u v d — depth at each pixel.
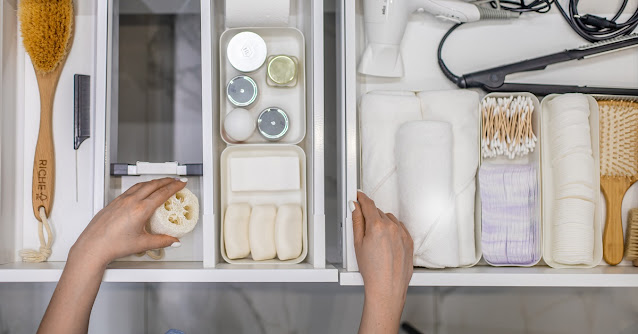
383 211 0.73
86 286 0.63
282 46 0.81
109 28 0.74
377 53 0.78
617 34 0.82
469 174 0.73
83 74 0.81
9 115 0.78
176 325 0.91
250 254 0.78
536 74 0.83
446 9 0.78
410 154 0.70
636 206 0.80
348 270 0.69
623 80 0.83
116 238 0.64
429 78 0.83
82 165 0.81
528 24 0.83
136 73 0.89
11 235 0.78
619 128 0.78
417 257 0.70
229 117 0.74
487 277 0.69
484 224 0.74
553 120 0.76
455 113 0.74
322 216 0.70
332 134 0.88
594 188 0.74
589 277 0.69
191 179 0.78
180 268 0.69
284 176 0.75
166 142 0.88
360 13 0.82
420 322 0.91
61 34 0.78
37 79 0.79
